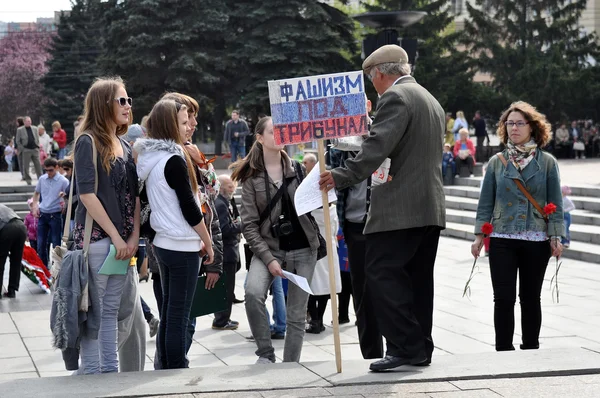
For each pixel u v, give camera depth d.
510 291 6.39
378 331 6.45
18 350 8.01
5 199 23.89
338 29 38.25
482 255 14.43
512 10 41.19
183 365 5.54
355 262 6.47
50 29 71.19
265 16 36.25
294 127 5.20
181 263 5.42
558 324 8.83
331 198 5.39
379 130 4.90
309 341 8.33
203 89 38.00
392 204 5.01
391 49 5.24
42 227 13.97
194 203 5.39
